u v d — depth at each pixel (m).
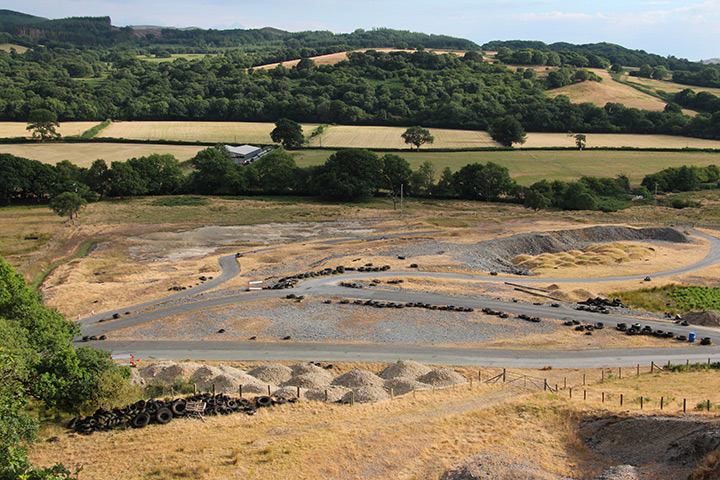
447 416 37.28
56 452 32.69
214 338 59.25
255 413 38.31
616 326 61.88
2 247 100.81
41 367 38.72
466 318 64.56
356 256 93.31
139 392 41.66
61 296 73.56
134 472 30.38
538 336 58.84
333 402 41.12
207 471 30.23
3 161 135.75
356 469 30.53
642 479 27.20
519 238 104.62
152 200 149.38
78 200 120.06
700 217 134.12
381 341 57.91
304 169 160.38
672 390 41.44
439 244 100.81
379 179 159.38
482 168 157.38
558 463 30.59
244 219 129.75
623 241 109.31
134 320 65.00
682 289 79.62
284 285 76.88
